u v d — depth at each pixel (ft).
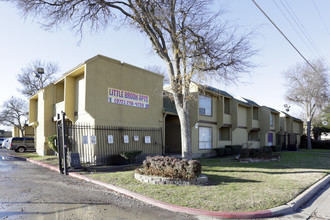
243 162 49.62
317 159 62.54
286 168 42.32
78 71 46.09
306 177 33.55
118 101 47.52
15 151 82.84
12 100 134.00
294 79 125.18
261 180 30.42
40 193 23.97
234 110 74.74
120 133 47.19
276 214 19.35
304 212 20.30
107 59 46.32
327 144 131.34
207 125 65.31
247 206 20.04
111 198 22.95
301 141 142.41
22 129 132.77
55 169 39.78
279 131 111.34
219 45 37.19
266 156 54.19
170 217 18.24
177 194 23.13
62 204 20.61
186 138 36.09
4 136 176.45
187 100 36.99
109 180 29.48
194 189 24.94
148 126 53.16
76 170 36.83
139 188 25.40
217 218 18.33
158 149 54.75
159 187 25.79
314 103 123.65
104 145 44.14
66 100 48.32
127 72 49.90
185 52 36.70
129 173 33.60
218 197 22.22
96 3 38.40
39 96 67.31
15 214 17.70
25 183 28.55
